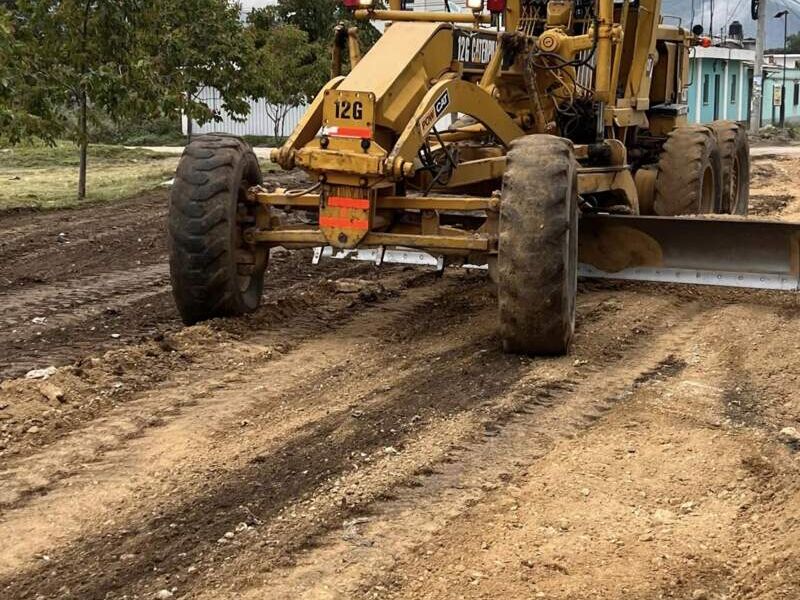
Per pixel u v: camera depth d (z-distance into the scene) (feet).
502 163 26.30
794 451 17.06
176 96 55.11
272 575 13.04
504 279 21.11
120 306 27.89
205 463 16.46
